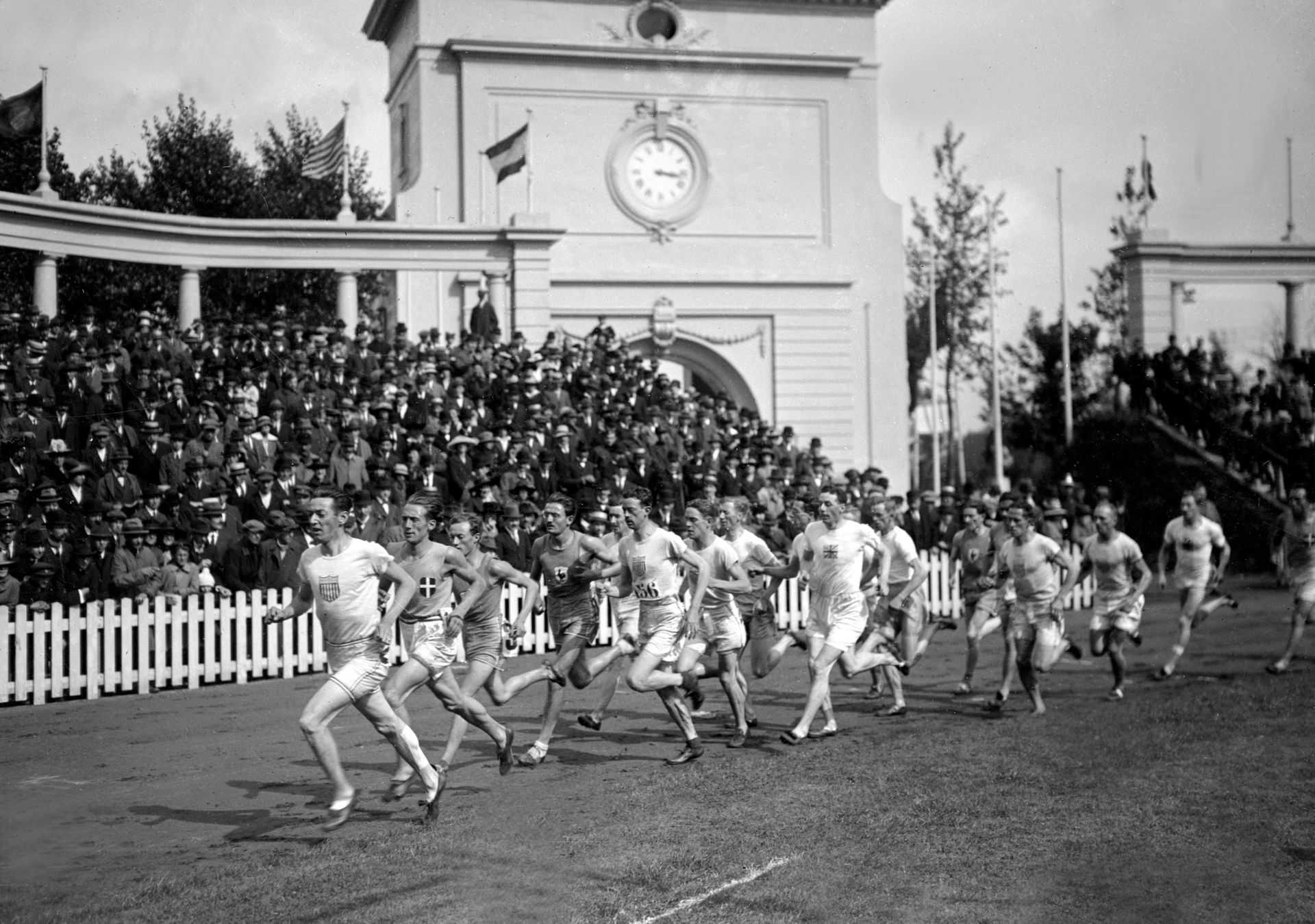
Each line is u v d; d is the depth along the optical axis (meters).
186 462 17.56
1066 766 9.20
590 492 17.81
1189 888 6.45
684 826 8.01
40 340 19.77
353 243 30.08
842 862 7.10
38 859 7.46
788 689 14.59
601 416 24.02
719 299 34.62
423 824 8.20
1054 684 13.79
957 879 6.72
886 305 35.72
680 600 10.50
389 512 17.89
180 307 28.72
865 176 35.72
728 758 10.43
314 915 6.30
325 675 16.22
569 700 13.85
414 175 33.84
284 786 9.54
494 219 33.19
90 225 26.53
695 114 34.56
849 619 11.26
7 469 16.19
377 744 11.27
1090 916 6.09
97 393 18.55
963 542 13.95
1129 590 11.91
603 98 33.91
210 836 8.03
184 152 34.00
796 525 21.00
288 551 16.45
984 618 13.54
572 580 10.38
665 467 22.81
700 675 11.85
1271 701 10.14
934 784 9.05
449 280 32.16
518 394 23.31
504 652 10.66
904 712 12.52
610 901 6.48
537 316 30.98
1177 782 8.42
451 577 9.33
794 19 35.12
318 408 21.05
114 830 8.19
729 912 6.29
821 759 10.25
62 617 14.38
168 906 6.47
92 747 11.29
